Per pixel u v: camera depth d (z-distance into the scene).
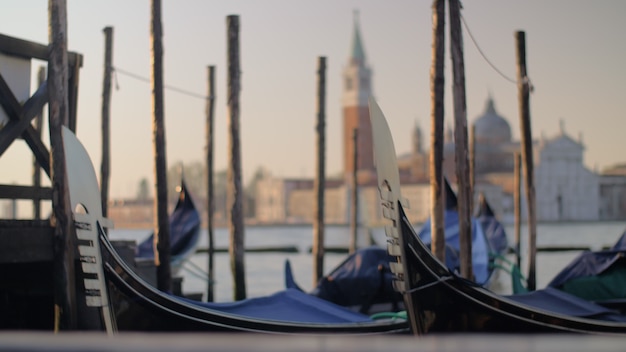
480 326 8.17
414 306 7.80
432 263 7.98
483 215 22.66
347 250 40.44
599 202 131.38
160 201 13.15
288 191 142.62
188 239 18.59
